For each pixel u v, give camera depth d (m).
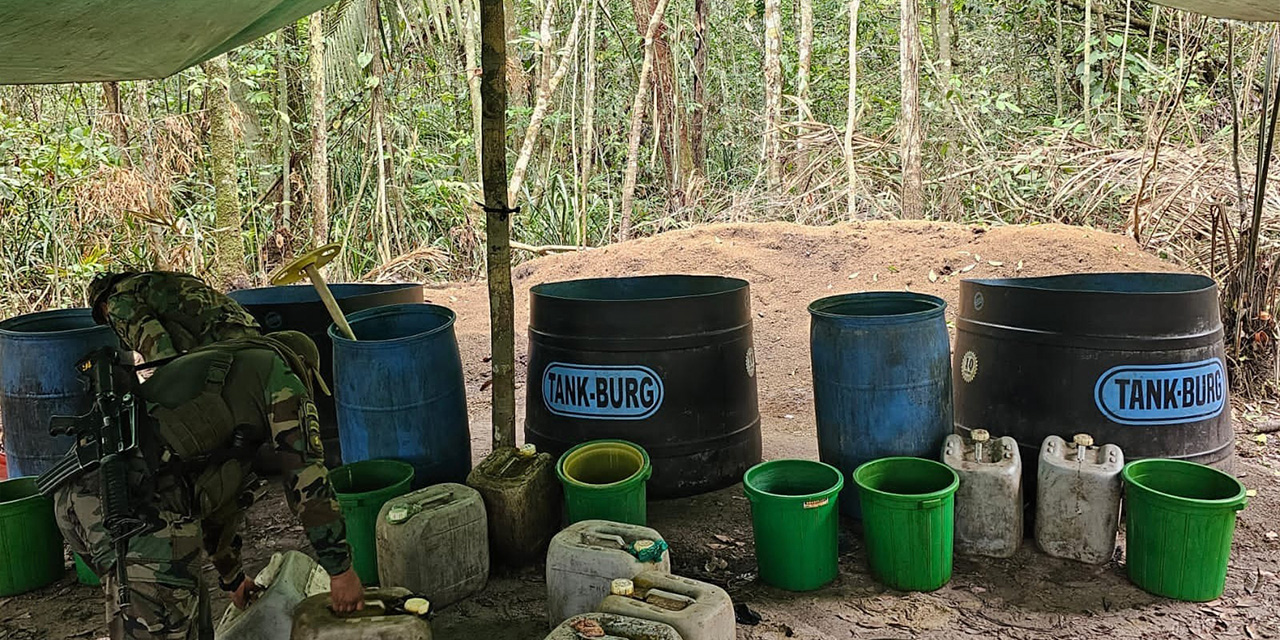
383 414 3.64
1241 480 4.06
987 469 3.36
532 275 7.62
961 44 11.73
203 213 8.83
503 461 3.57
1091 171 7.80
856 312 4.08
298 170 10.80
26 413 3.99
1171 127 8.88
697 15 11.73
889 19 12.48
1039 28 11.24
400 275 9.58
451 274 9.70
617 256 7.37
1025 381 3.63
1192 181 6.69
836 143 9.32
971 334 3.90
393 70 10.84
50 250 7.62
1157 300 3.44
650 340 3.85
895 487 3.48
